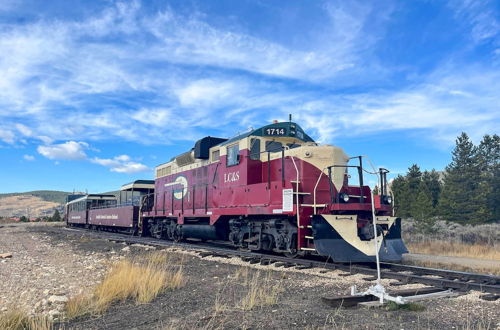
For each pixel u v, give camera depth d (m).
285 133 16.05
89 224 41.03
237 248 18.03
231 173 16.45
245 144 15.53
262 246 14.92
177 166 22.39
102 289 8.96
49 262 15.48
